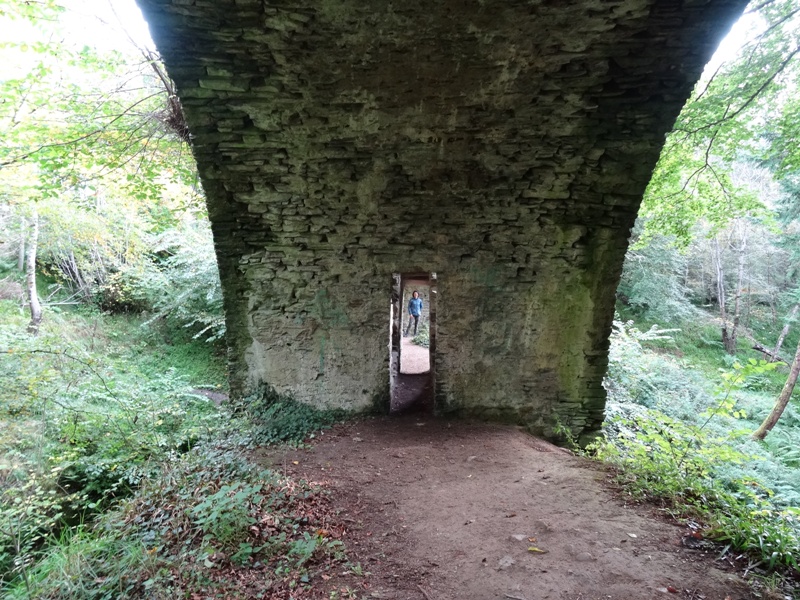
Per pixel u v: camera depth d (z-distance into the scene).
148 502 3.31
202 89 3.88
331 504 3.32
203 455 4.16
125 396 6.97
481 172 4.66
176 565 2.49
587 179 4.59
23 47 4.89
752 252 16.20
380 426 5.25
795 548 2.41
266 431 4.95
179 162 6.78
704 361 14.11
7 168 6.84
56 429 5.64
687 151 6.82
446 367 5.39
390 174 4.68
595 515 3.03
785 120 6.01
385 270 5.24
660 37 3.44
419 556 2.67
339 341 5.41
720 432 7.70
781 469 6.75
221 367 10.38
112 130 6.09
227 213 4.88
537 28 3.40
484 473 3.98
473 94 3.96
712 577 2.32
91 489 5.10
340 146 4.43
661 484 3.30
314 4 3.20
